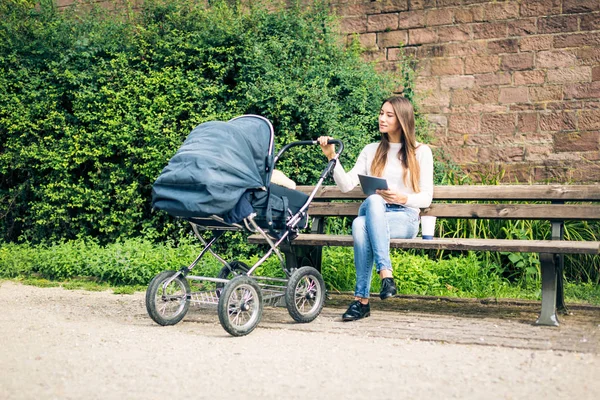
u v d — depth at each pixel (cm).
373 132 818
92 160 816
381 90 845
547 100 805
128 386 333
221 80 785
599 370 355
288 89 750
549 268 471
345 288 647
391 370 359
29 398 315
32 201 854
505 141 821
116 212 796
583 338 427
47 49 820
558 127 798
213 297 545
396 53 878
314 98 741
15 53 826
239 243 754
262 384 335
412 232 530
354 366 368
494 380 338
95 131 809
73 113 829
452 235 733
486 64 833
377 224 488
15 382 340
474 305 575
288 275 508
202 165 447
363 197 595
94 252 736
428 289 642
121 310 562
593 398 309
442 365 368
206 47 781
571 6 796
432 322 493
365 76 819
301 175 746
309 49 794
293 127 759
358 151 756
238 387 330
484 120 832
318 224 614
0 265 757
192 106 775
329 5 910
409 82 849
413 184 527
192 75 777
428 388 326
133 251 716
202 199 443
